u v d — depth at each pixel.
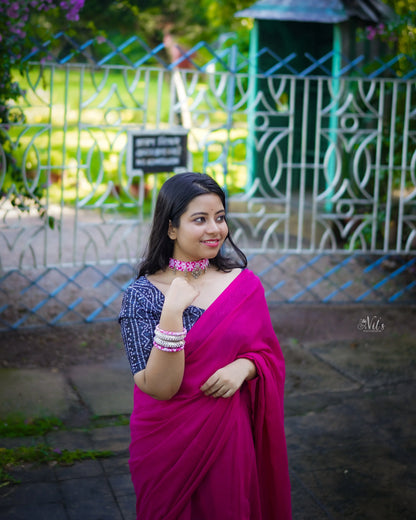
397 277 6.92
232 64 5.90
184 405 2.25
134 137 5.43
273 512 2.52
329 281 6.81
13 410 4.16
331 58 8.71
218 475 2.25
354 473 3.60
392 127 6.22
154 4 13.33
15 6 4.91
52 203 9.24
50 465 3.59
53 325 5.57
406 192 7.22
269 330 2.44
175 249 2.39
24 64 5.12
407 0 6.81
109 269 6.88
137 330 2.26
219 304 2.31
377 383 4.71
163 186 2.37
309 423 4.14
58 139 12.23
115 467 3.60
